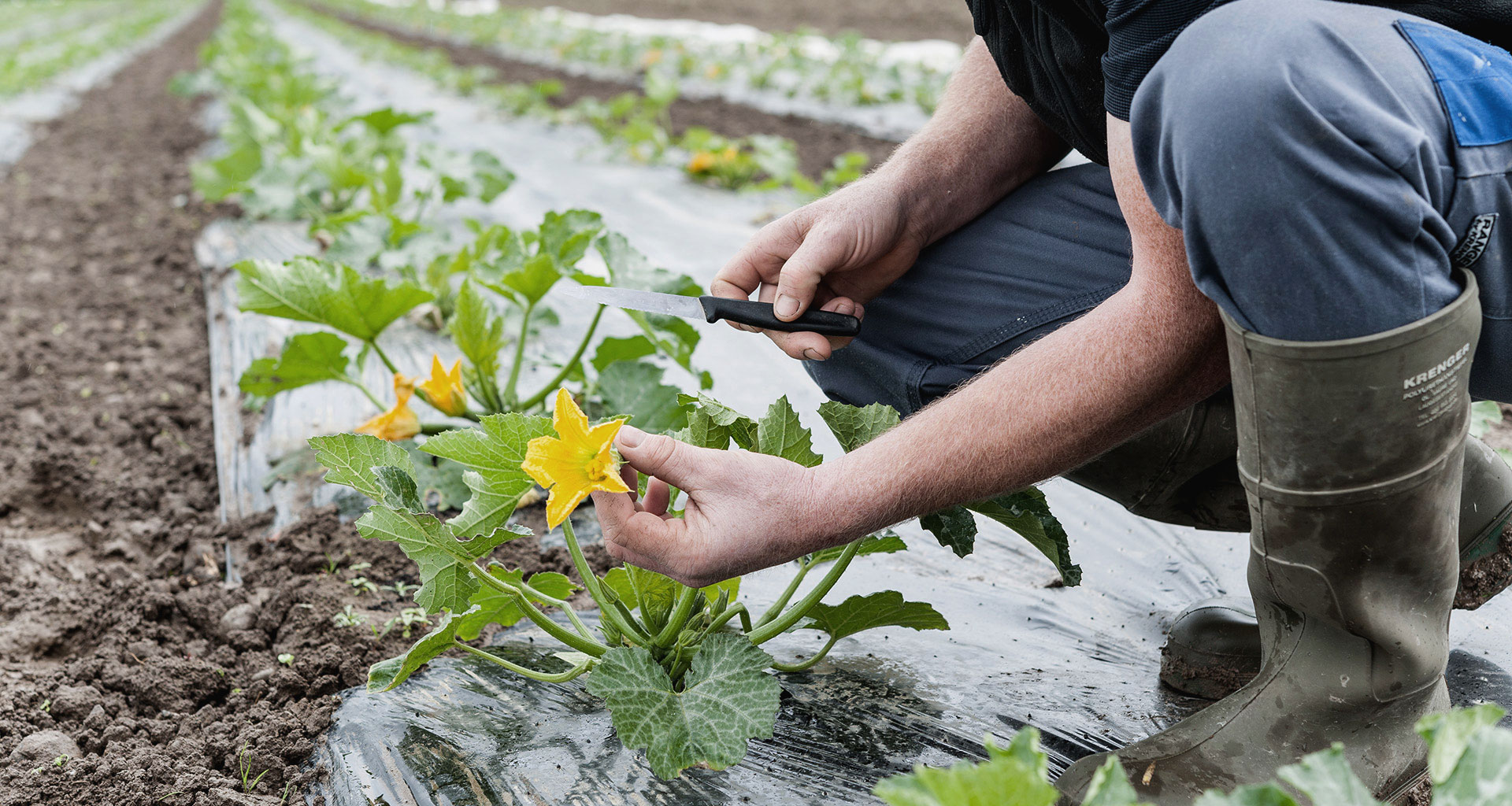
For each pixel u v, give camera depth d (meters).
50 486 2.71
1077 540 2.10
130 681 1.85
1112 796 0.85
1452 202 1.11
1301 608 1.25
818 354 1.63
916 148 1.72
